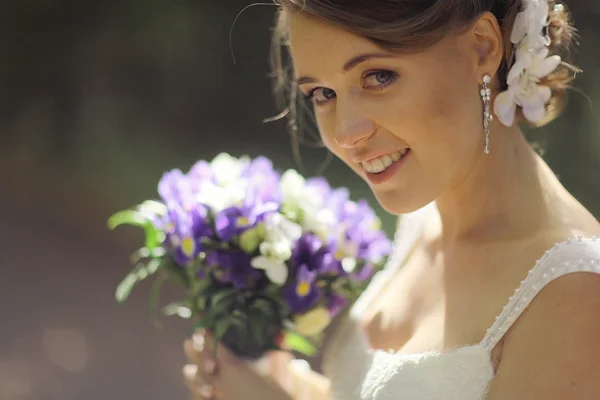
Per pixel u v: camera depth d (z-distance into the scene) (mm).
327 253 2311
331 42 1924
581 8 11047
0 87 11992
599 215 9523
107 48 12508
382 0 1854
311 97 2148
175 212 2244
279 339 2246
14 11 12258
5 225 9305
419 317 2252
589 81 10938
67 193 10141
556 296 1795
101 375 6547
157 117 12234
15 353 6816
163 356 6844
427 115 1944
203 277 2234
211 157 11328
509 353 1860
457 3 1878
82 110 12102
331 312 2355
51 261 8570
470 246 2141
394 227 8047
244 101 12500
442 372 1975
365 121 1963
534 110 2086
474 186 2121
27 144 11500
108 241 9109
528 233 1994
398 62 1906
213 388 2264
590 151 10648
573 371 1748
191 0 12812
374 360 2264
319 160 10609
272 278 2180
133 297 7855
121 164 10836
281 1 1964
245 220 2188
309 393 2461
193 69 12609
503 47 2021
